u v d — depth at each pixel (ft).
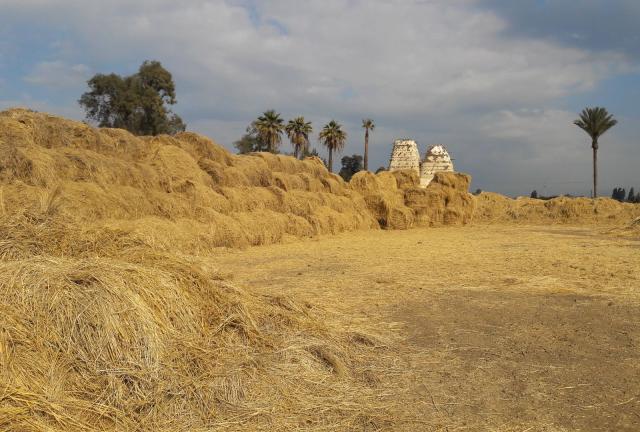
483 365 17.62
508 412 14.19
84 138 48.37
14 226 18.86
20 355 12.35
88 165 42.11
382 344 19.29
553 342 20.06
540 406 14.57
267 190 63.26
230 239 48.16
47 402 11.50
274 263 39.88
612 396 15.25
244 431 12.51
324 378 15.76
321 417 13.50
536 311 24.63
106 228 20.42
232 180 60.18
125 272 15.70
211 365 14.80
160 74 165.78
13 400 11.15
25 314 13.38
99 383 12.87
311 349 17.33
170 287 16.25
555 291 29.07
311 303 23.95
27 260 15.58
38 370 12.32
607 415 14.07
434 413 14.05
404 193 94.48
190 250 41.09
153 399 12.89
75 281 14.89
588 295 28.14
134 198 42.96
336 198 77.20
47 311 13.67
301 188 74.23
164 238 37.99
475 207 99.71
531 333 21.16
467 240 63.98
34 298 13.84
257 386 14.57
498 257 44.52
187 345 14.96
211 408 13.30
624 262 40.91
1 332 12.46
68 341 13.32
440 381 16.24
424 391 15.46
